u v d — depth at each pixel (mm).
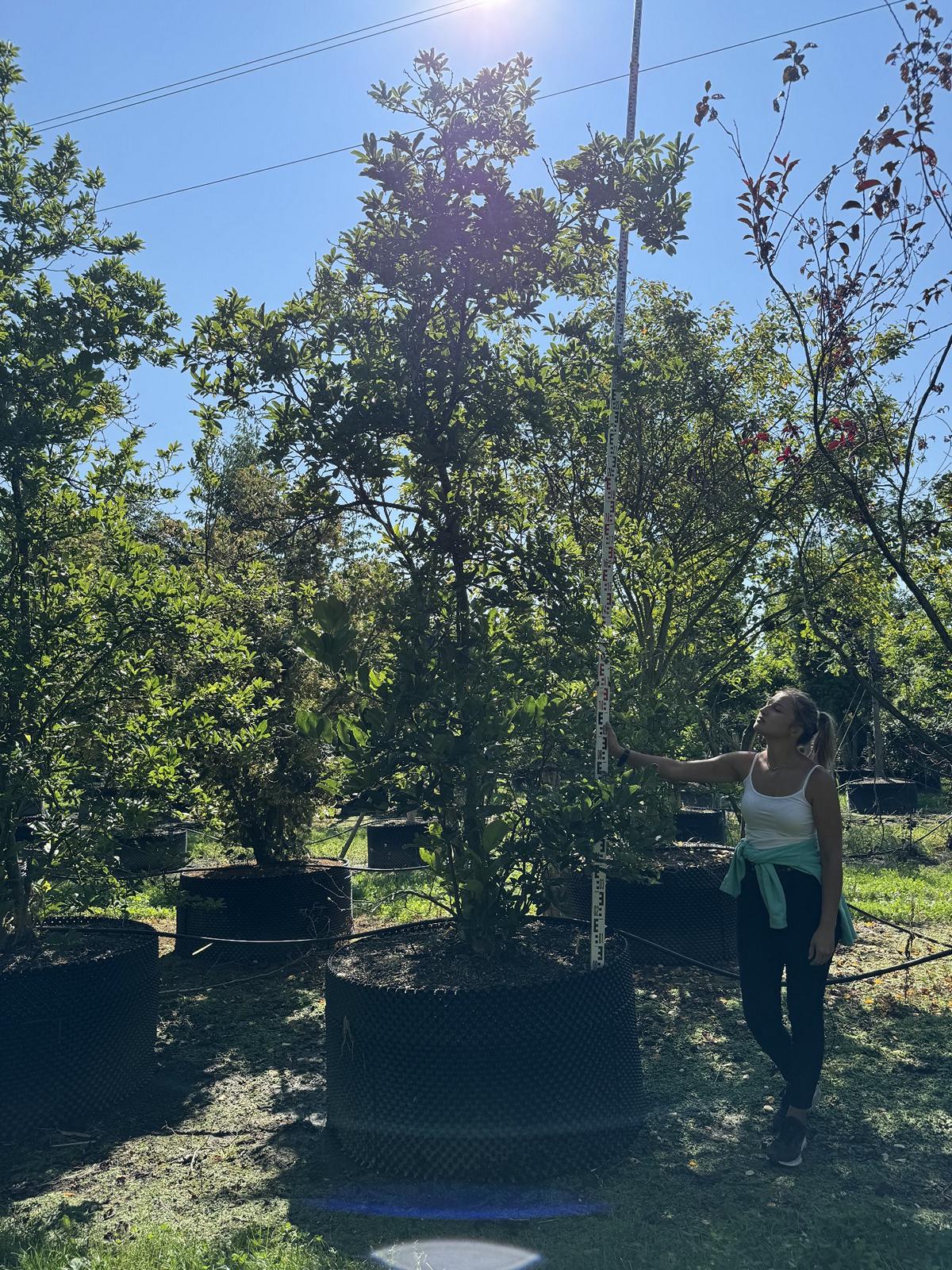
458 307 4352
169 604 4723
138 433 5012
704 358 7863
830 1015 5316
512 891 4070
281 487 4629
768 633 8766
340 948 4285
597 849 4004
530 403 4195
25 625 4512
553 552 4293
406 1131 3502
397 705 3801
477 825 3986
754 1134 3795
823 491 7289
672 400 7777
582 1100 3549
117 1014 4227
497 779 4043
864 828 14047
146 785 4781
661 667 7664
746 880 3834
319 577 7418
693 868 6520
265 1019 5523
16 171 4797
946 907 8250
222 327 4297
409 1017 3537
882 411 6211
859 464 6621
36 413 4262
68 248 4852
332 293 4402
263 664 7199
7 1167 3678
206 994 6113
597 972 3689
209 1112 4176
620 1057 3705
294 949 6855
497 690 3912
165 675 5352
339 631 3799
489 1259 2920
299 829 7742
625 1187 3393
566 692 4293
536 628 4352
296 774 7520
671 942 6445
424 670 3885
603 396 4484
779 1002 3777
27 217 4789
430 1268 2873
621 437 7676
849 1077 4383
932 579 7113
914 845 11984
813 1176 3424
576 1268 2852
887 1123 3865
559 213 4277
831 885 3631
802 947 3654
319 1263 2881
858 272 4961
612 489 4242
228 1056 4906
